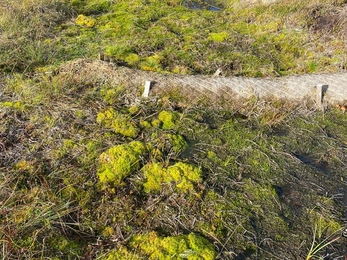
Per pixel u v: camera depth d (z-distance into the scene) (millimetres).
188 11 7668
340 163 3818
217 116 4340
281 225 3031
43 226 2689
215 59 5621
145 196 3145
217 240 2807
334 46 5996
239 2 8180
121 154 3361
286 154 3844
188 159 3586
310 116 4500
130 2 7816
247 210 3109
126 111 4176
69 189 3055
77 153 3447
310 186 3488
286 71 5527
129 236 2777
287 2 7488
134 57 5449
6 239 2543
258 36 6523
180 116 4168
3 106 3996
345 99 4664
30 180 3131
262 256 2770
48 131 3691
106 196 3035
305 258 2783
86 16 7055
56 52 5340
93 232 2795
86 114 3994
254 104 4484
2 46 5133
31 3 6516
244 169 3578
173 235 2816
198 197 3125
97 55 5375
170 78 4637
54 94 4207
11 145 3570
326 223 3098
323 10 6957
